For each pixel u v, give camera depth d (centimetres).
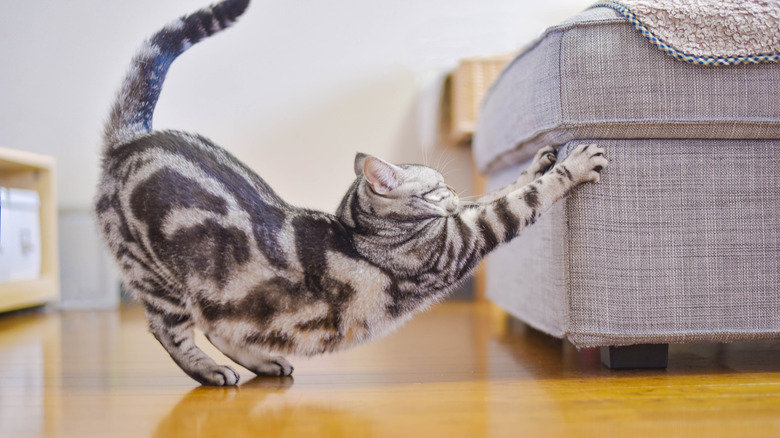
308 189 247
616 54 117
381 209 118
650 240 121
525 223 118
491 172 197
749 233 121
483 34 243
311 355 119
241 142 236
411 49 246
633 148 121
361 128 250
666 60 117
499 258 195
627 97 117
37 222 258
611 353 128
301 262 112
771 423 88
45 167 256
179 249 110
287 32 234
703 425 87
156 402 108
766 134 120
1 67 217
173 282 113
